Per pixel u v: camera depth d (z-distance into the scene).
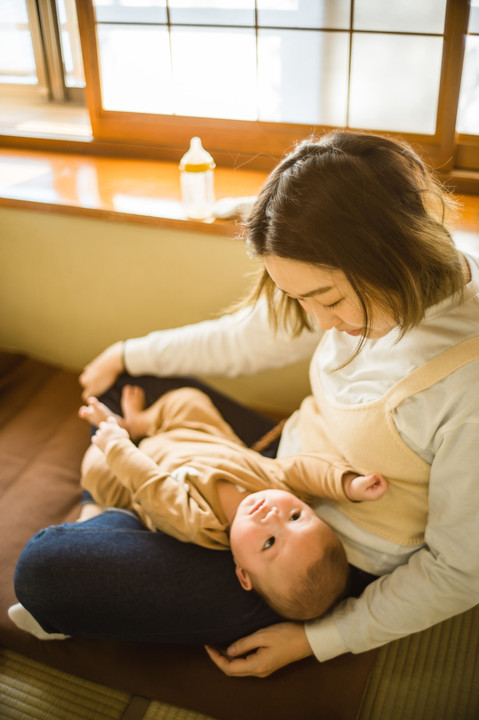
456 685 1.15
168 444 1.30
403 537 1.06
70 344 1.87
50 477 1.46
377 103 1.54
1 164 1.77
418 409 0.96
